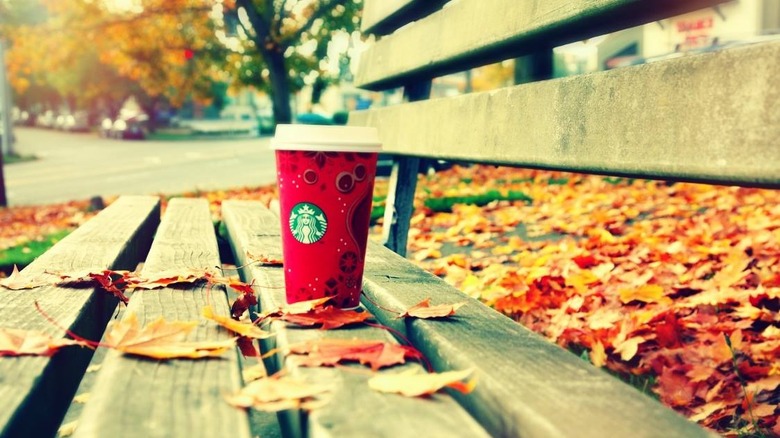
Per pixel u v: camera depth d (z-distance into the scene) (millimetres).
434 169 5012
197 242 973
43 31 6215
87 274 667
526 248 1881
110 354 460
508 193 3049
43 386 408
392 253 867
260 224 1087
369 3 1292
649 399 362
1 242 2842
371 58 1275
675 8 538
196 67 7117
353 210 572
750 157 397
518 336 485
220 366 436
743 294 1241
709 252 1630
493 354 438
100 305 662
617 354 1070
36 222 3711
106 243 912
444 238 2123
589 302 1305
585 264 1630
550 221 2305
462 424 339
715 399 877
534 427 336
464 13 839
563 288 1431
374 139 577
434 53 926
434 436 324
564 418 333
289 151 556
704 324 1144
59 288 644
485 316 543
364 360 435
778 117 381
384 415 351
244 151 12539
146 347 457
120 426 336
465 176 4559
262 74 6934
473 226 2234
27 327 500
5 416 336
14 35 6223
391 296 610
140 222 1135
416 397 379
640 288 1270
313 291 581
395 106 1128
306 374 419
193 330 521
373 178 588
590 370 408
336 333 509
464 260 1741
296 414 391
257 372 914
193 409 361
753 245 1678
